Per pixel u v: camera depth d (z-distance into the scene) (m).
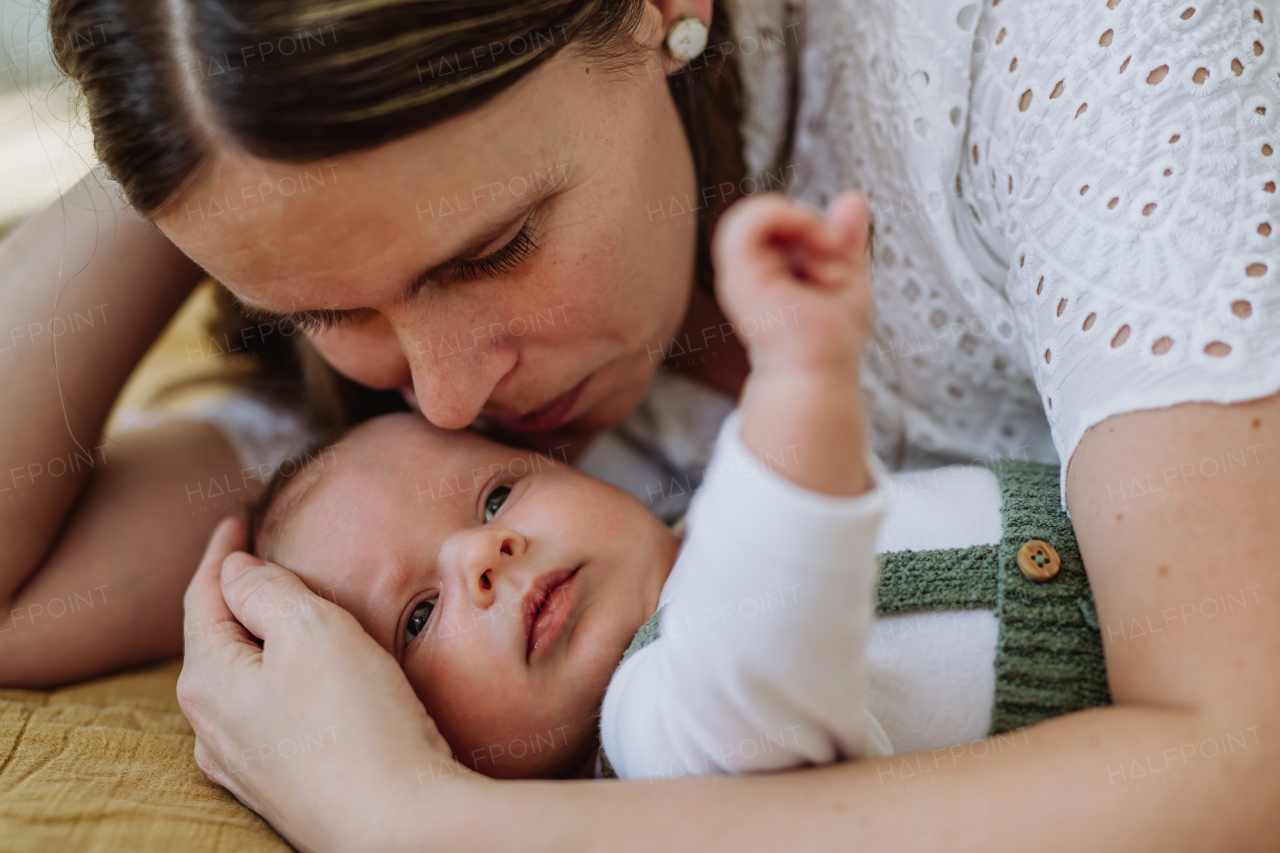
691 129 1.04
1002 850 0.56
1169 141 0.68
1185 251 0.66
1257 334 0.62
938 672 0.78
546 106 0.75
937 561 0.83
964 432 1.13
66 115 0.98
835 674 0.60
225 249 0.72
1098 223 0.71
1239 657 0.57
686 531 1.16
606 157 0.83
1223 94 0.68
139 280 1.15
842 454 0.54
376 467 1.10
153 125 0.66
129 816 0.77
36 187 1.57
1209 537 0.59
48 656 1.08
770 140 1.16
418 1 0.64
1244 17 0.71
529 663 0.95
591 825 0.63
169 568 1.19
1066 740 0.59
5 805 0.76
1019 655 0.76
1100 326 0.69
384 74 0.64
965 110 0.91
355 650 0.84
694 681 0.64
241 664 0.85
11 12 0.99
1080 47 0.76
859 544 0.56
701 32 0.93
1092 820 0.55
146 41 0.65
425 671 0.96
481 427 1.20
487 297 0.83
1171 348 0.64
